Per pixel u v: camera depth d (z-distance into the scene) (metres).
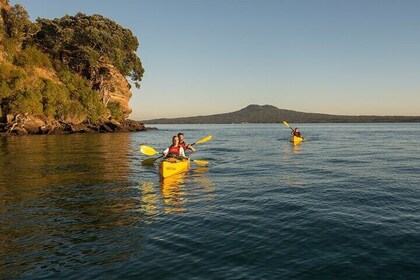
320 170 13.74
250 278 4.35
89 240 5.73
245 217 7.04
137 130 69.44
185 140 39.03
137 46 69.19
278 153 21.34
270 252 5.18
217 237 5.85
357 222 6.56
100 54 63.09
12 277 4.42
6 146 26.27
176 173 12.94
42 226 6.46
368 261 4.79
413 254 4.99
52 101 51.22
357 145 28.34
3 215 7.18
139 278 4.38
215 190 9.80
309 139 38.28
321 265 4.69
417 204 7.92
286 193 9.32
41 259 4.97
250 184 10.72
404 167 14.44
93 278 4.38
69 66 64.94
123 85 73.50
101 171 13.38
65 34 58.22
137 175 12.44
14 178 11.70
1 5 56.16
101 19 69.06
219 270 4.59
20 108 46.12
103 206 7.94
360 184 10.49
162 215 7.21
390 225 6.36
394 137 42.88
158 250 5.29
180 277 4.39
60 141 33.09
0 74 48.31
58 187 10.16
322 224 6.47
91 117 58.22
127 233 6.08
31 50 56.44
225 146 27.81
